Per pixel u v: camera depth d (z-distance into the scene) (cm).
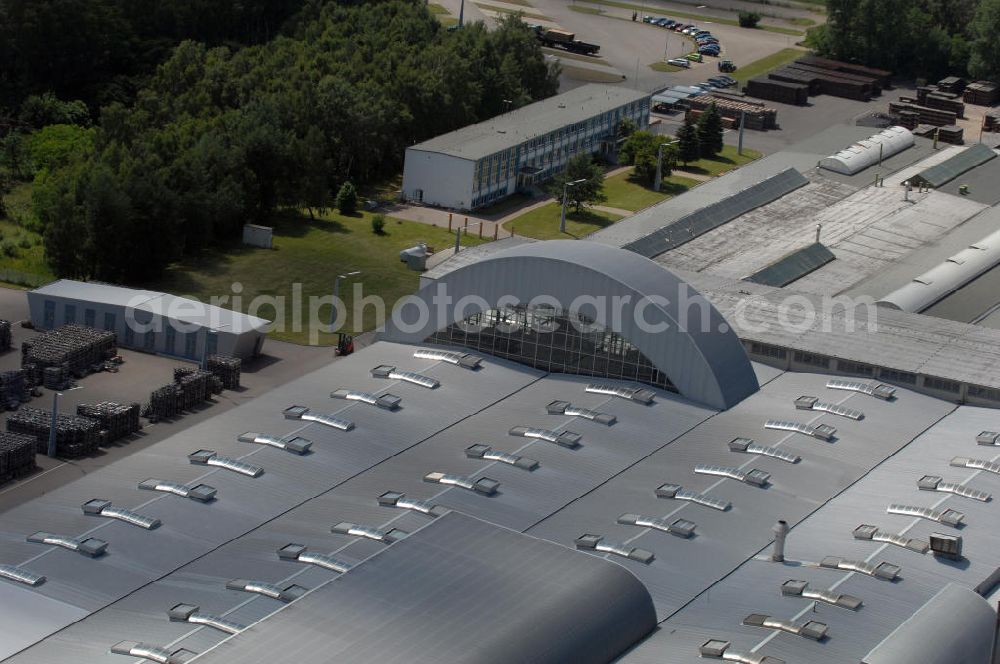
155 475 9419
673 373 11162
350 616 7375
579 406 10856
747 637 7844
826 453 10312
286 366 13938
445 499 9369
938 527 9219
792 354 12031
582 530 9119
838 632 7894
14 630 7700
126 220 15575
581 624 7619
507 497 9488
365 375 11250
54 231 15500
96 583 8162
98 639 7562
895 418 10975
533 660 7269
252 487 9381
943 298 15588
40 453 11675
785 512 9488
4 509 10681
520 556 8150
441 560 8006
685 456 10219
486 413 10788
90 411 12006
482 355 11794
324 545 8631
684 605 8344
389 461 9925
